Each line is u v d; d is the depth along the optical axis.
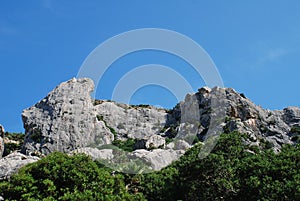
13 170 50.75
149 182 44.66
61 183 33.91
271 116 76.50
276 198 34.91
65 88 77.75
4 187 32.75
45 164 34.84
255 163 40.34
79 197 31.38
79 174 34.00
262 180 38.00
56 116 72.62
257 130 71.12
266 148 62.88
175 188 42.97
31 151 67.88
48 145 68.31
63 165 34.62
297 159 40.09
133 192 43.72
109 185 34.94
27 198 31.81
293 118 77.62
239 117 73.75
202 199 39.84
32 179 33.38
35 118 73.44
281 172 38.12
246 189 38.28
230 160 44.47
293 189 34.69
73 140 69.06
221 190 39.34
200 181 41.66
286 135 72.00
